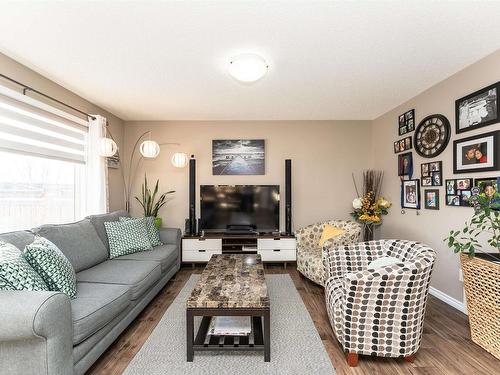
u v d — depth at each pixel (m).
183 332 2.20
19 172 2.46
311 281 3.38
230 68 2.32
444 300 2.77
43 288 1.55
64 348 1.37
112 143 3.25
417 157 3.25
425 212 3.11
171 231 3.65
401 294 1.69
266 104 3.58
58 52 2.21
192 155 4.19
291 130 4.41
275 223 4.16
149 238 3.31
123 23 1.83
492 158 2.24
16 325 1.21
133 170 4.39
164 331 2.21
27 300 1.28
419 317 1.74
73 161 3.09
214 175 4.39
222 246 3.96
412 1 1.61
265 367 1.76
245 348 1.80
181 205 4.41
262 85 2.93
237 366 1.77
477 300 2.00
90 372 1.72
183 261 3.94
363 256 2.30
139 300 2.35
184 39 2.02
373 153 4.39
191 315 1.78
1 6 1.64
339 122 4.43
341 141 4.42
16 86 2.36
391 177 3.85
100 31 1.92
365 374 1.71
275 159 4.41
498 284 1.82
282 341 2.05
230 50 2.18
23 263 1.54
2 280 1.42
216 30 1.90
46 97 2.68
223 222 4.15
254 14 1.73
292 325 2.29
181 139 4.39
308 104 3.59
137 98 3.33
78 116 3.20
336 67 2.50
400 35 1.97
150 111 3.89
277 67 2.49
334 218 4.42
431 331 2.21
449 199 2.71
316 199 4.42
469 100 2.47
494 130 2.23
